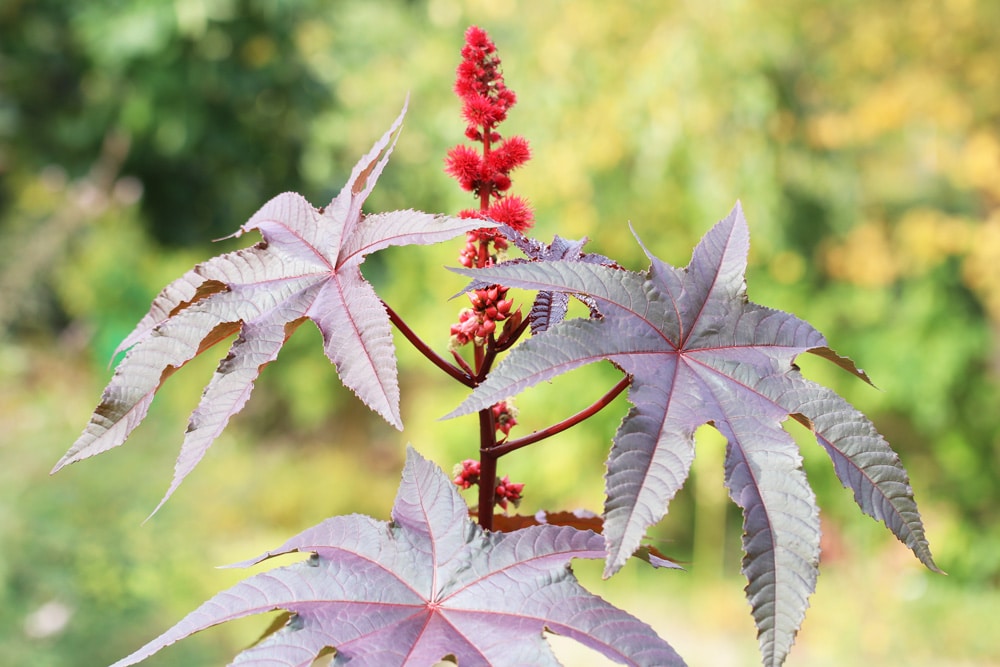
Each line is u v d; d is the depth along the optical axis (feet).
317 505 27.61
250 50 29.78
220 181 31.42
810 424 3.48
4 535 16.11
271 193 32.09
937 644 20.66
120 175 30.32
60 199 28.35
